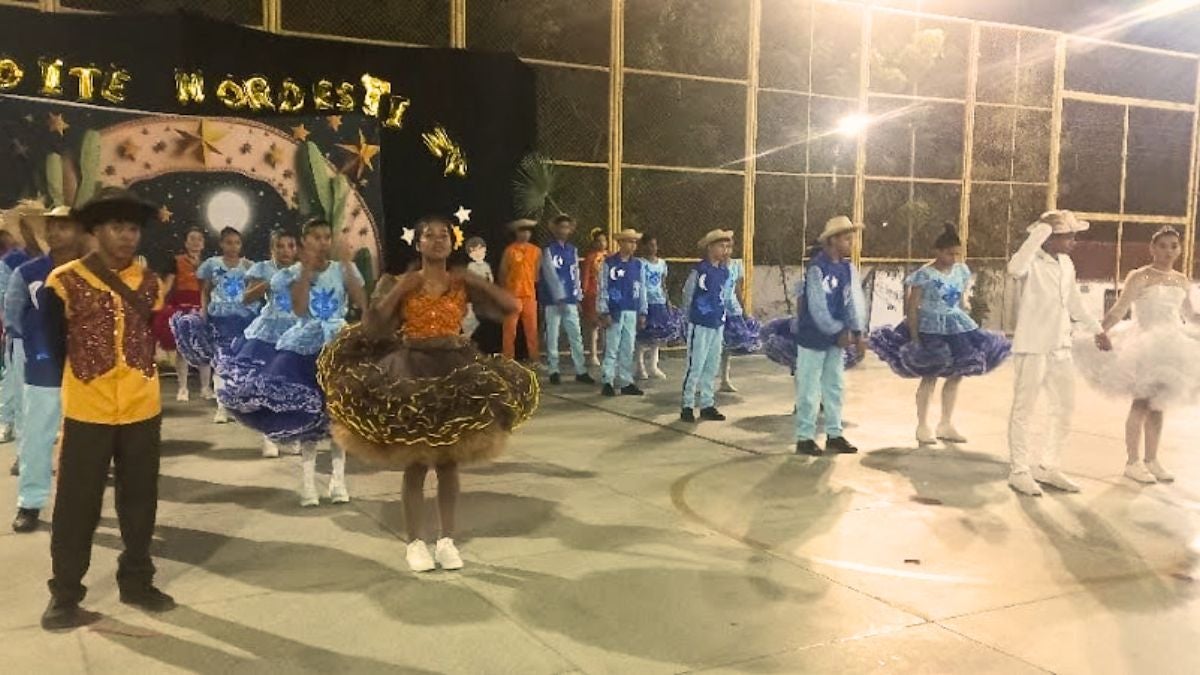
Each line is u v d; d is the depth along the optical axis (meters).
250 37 10.97
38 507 5.65
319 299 6.03
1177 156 18.48
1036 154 16.94
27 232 6.10
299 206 11.27
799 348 7.83
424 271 4.83
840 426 7.98
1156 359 6.85
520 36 12.98
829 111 15.13
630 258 10.74
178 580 4.82
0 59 9.98
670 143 14.07
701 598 4.64
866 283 15.63
